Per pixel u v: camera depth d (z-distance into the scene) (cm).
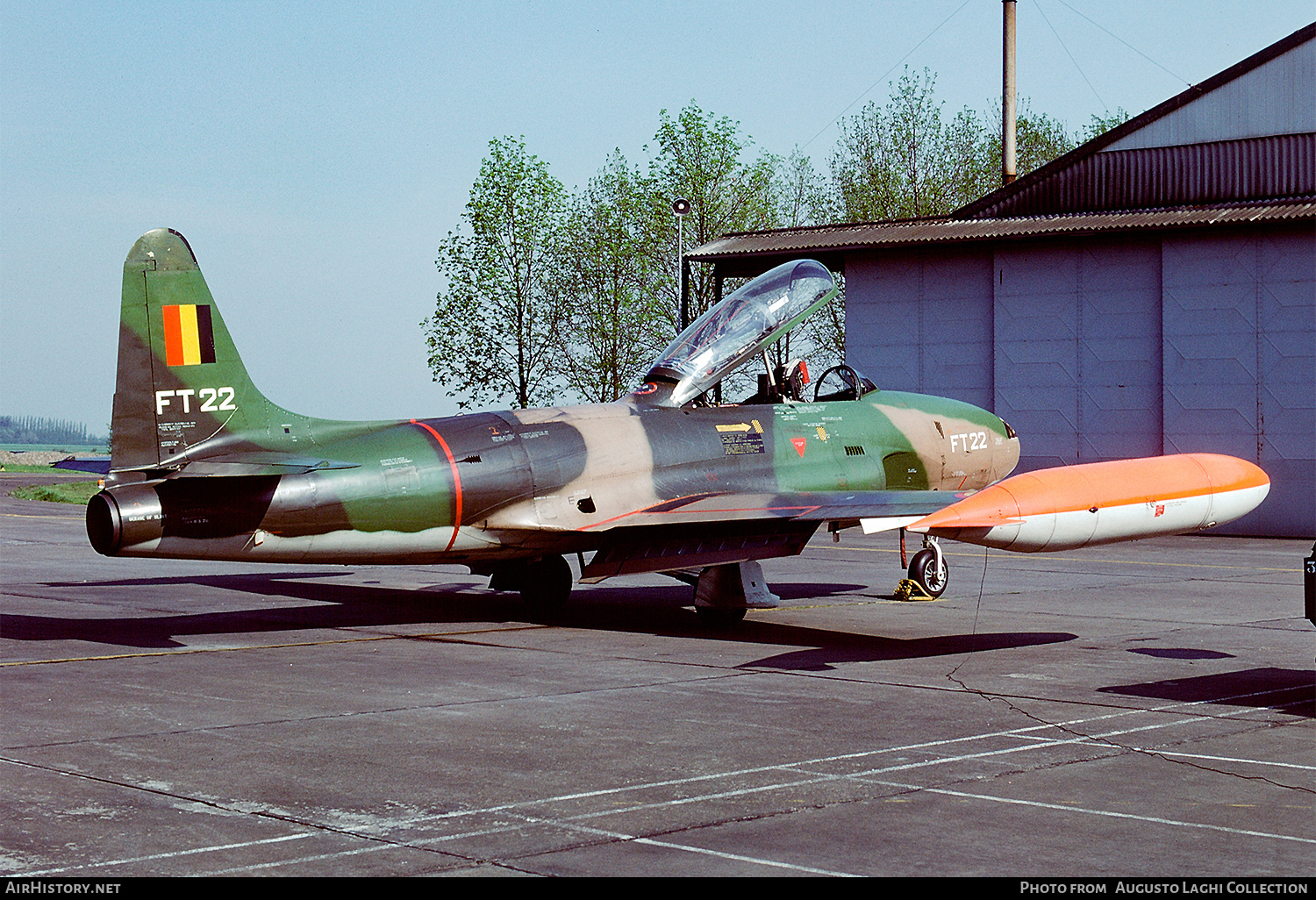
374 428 1224
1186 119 2948
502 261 4281
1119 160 3022
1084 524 1038
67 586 1684
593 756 709
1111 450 2853
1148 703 876
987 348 2995
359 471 1159
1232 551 2350
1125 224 2744
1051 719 816
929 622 1341
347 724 800
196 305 1130
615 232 4366
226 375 1143
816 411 1495
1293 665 1047
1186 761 700
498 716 827
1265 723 806
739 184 4453
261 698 891
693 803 611
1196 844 543
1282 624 1316
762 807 603
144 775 662
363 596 1577
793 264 1505
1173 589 1677
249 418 1155
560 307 4378
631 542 1295
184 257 1127
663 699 890
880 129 4834
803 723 804
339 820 579
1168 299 2767
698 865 514
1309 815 589
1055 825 573
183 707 857
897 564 2064
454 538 1227
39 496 4209
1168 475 1103
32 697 891
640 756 710
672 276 4344
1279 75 2848
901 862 518
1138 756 711
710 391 1436
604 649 1145
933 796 622
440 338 4344
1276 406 2662
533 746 734
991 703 877
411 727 790
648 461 1332
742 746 735
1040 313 2925
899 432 1548
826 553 2305
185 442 1120
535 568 1383
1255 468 1187
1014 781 654
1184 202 2952
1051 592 1638
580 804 608
